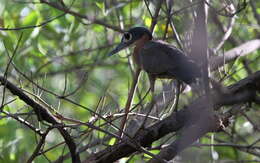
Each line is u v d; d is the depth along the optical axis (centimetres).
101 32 1594
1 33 1245
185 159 1206
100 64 1675
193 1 1077
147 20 1321
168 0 1179
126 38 1238
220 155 1363
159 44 1120
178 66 1031
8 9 1291
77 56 1636
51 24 1413
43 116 824
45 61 1554
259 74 938
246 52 1240
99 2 1287
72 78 1474
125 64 1711
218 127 898
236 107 963
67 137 830
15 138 1102
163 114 975
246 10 1388
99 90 1590
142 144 916
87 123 822
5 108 1064
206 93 828
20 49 1330
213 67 1075
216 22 1359
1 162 1095
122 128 926
